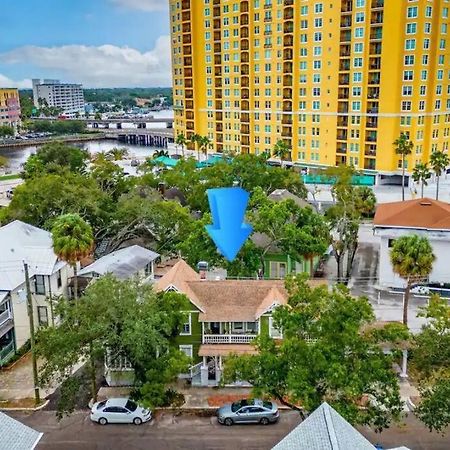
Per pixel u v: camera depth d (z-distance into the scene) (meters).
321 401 23.95
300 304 26.69
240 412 30.48
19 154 177.88
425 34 83.62
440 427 24.80
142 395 28.88
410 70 85.12
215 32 109.25
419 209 50.03
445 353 26.14
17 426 18.56
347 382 23.30
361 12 86.38
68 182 59.44
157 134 197.62
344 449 16.16
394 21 83.38
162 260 54.09
